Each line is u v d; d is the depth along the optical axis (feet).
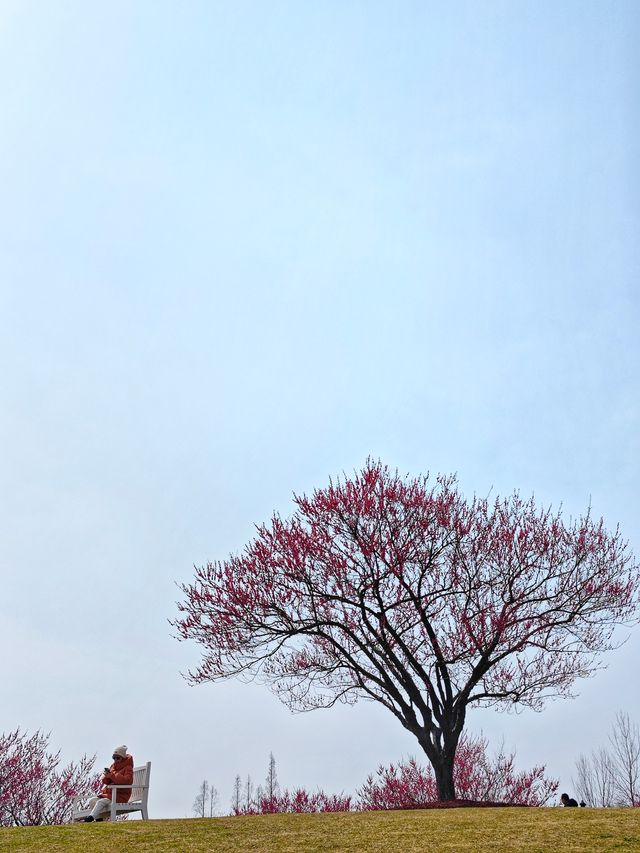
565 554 72.59
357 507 72.18
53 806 98.07
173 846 36.70
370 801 106.93
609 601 71.56
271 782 144.56
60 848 37.63
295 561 71.00
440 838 36.11
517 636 69.36
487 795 104.58
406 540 72.28
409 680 67.56
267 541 73.72
